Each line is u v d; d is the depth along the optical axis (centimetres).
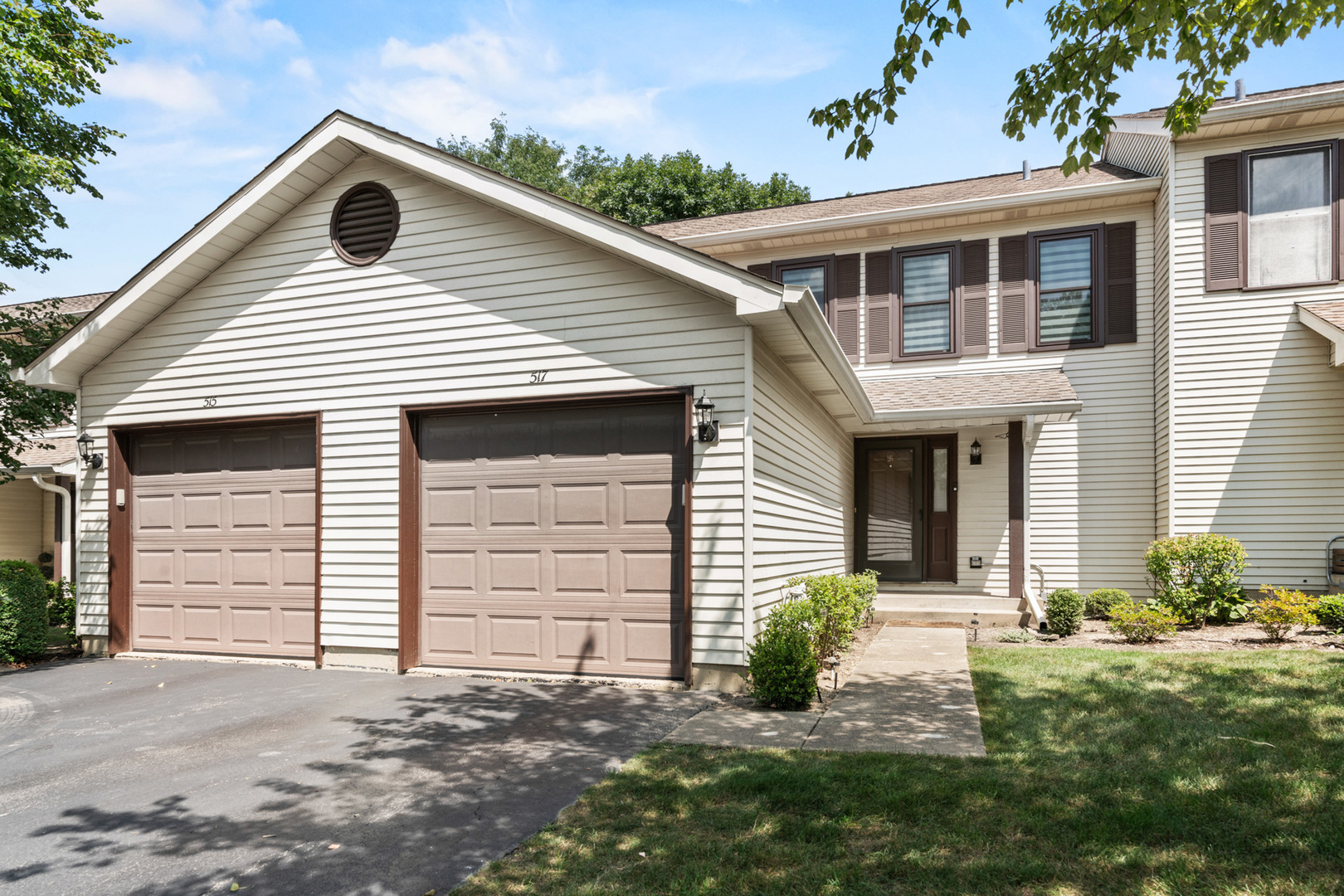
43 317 1298
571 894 338
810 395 984
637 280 756
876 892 335
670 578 745
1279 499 1059
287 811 443
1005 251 1307
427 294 829
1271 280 1082
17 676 836
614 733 579
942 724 583
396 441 830
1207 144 1108
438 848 391
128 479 957
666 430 753
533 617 788
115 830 424
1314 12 565
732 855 372
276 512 892
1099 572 1230
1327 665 719
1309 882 334
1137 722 565
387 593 823
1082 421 1252
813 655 673
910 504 1365
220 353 904
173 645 928
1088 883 339
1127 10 574
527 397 785
